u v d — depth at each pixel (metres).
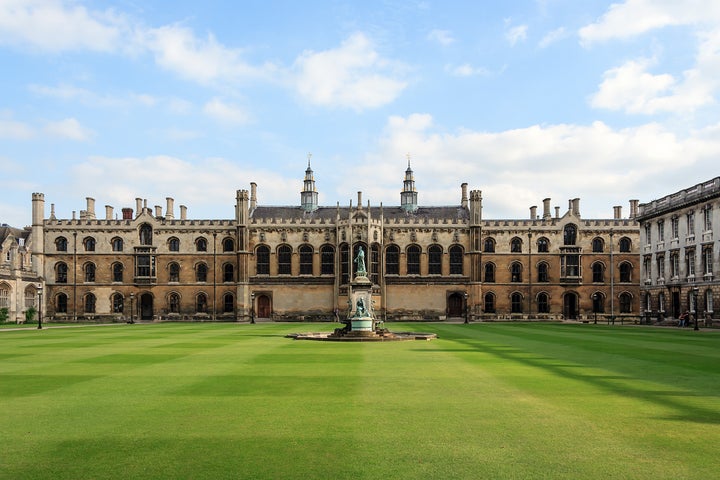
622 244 83.75
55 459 10.99
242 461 10.82
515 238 84.38
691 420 13.73
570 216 84.19
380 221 81.94
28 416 14.36
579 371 21.89
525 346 33.22
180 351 30.06
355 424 13.45
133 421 13.80
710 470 10.26
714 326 58.56
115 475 10.13
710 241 60.31
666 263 70.00
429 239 83.44
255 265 83.50
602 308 83.19
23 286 77.00
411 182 93.50
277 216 89.12
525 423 13.48
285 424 13.46
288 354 28.44
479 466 10.48
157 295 83.69
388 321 80.38
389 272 83.31
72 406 15.48
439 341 37.31
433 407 15.22
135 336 42.97
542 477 9.92
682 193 65.94
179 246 84.12
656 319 71.69
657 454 11.14
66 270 83.94
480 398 16.41
